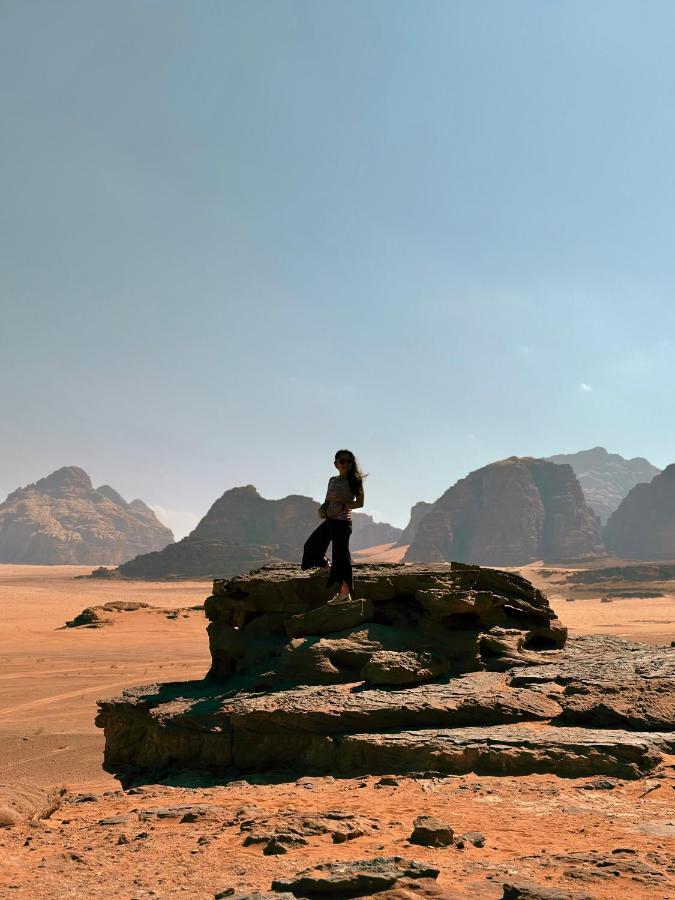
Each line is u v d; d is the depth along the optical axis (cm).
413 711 1159
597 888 469
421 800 826
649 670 1356
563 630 1630
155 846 596
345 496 1195
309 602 1579
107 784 2330
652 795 830
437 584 1516
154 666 5497
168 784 1181
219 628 1666
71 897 455
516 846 609
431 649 1419
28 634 7738
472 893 451
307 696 1243
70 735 3156
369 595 1547
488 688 1277
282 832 624
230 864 536
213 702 1357
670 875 502
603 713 1118
